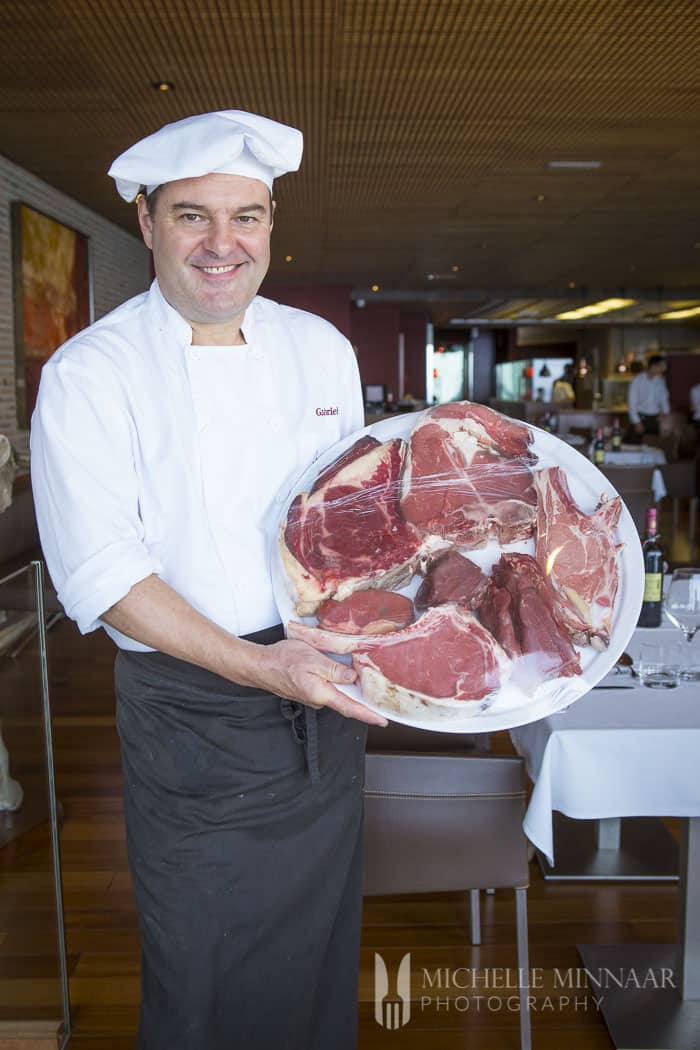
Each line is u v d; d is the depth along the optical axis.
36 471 1.20
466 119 6.07
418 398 21.12
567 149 6.84
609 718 1.84
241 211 1.17
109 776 3.28
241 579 1.27
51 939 1.98
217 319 1.22
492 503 1.21
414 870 1.89
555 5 4.30
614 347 23.39
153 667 1.26
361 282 15.62
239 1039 1.30
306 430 1.33
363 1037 2.02
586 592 1.17
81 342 1.22
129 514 1.21
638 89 5.46
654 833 2.88
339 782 1.32
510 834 1.90
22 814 1.95
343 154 6.99
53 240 7.68
